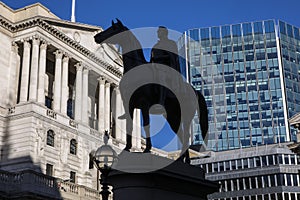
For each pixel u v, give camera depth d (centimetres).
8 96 5134
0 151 4703
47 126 4856
